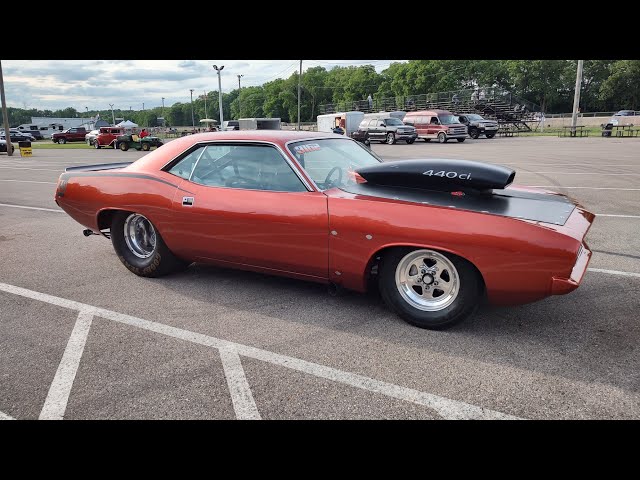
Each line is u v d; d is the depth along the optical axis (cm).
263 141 393
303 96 11419
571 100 8431
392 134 2948
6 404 265
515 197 375
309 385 277
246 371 293
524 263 297
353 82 9994
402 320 358
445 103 4950
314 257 361
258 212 375
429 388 271
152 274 462
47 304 409
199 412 254
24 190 1184
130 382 283
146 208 432
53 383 284
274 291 425
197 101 16275
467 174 343
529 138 3306
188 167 425
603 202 816
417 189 360
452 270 325
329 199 352
